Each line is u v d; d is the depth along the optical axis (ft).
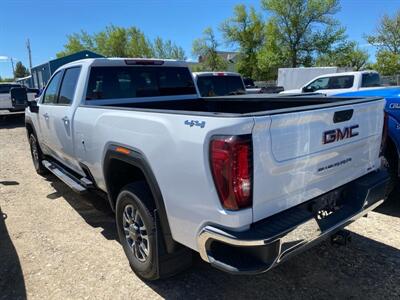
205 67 164.35
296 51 140.56
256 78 149.69
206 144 7.26
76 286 10.34
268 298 9.59
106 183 11.32
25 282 10.60
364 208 9.61
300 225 7.74
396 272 10.59
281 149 7.48
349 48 141.08
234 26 147.54
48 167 17.70
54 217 15.33
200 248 7.89
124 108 10.18
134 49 178.91
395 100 14.10
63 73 15.75
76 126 12.96
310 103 12.70
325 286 10.02
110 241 13.02
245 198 7.11
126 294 9.93
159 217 9.14
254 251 7.42
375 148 10.43
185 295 9.81
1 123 55.67
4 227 14.40
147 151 8.90
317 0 132.36
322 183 8.68
